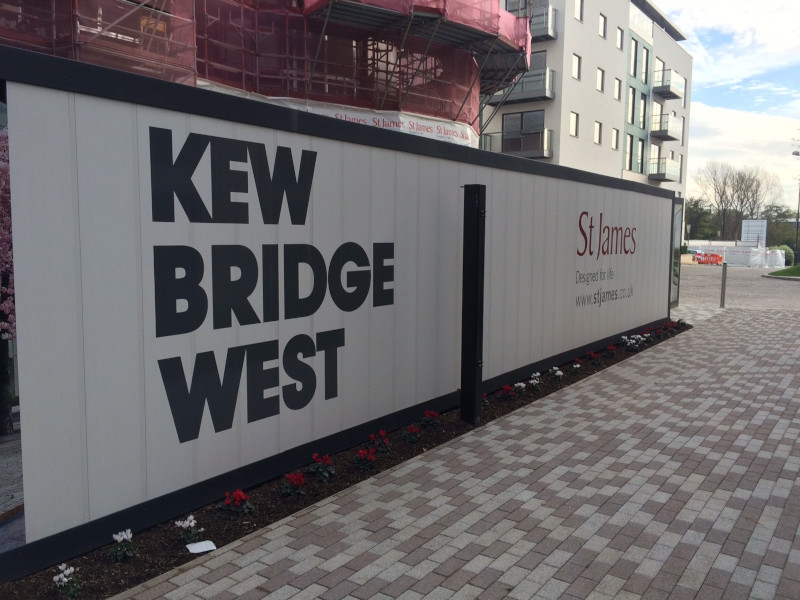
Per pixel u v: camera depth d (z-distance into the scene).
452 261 6.62
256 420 4.63
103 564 3.60
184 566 3.65
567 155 35.00
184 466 4.14
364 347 5.59
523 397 7.50
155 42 13.82
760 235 66.25
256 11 17.17
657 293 12.57
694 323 13.94
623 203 10.64
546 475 5.11
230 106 4.27
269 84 17.50
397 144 5.77
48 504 3.44
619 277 10.73
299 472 4.92
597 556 3.83
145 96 3.76
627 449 5.73
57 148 3.38
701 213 84.50
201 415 4.22
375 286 5.66
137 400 3.84
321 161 5.05
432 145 6.18
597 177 9.62
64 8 12.34
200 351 4.20
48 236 3.37
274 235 4.68
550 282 8.55
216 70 16.38
